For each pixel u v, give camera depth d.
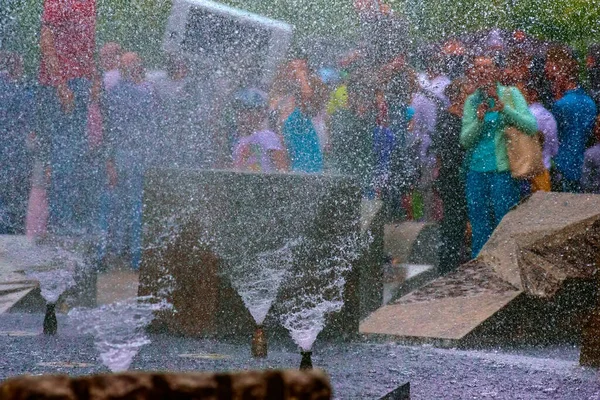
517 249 17.72
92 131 24.77
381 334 16.56
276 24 25.25
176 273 15.62
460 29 32.19
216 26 25.12
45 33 25.00
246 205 15.64
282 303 15.49
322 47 27.89
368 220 18.41
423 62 27.58
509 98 23.27
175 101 25.12
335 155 25.48
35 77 25.16
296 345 14.99
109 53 25.36
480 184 23.39
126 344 13.46
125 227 23.58
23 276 17.88
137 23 30.23
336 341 15.78
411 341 16.36
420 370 13.16
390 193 25.20
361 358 13.94
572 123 25.20
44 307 17.61
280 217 15.67
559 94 25.31
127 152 24.86
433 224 24.22
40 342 13.46
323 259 15.80
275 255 15.60
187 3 24.81
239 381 3.19
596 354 14.47
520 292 16.97
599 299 14.55
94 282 18.22
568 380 13.16
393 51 27.48
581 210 18.19
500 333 16.59
